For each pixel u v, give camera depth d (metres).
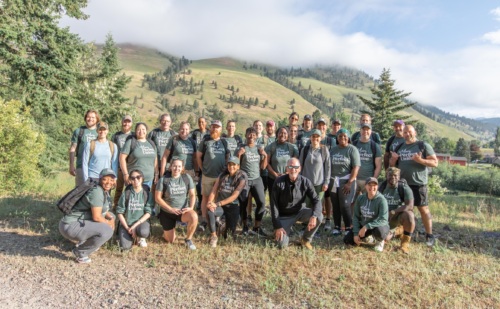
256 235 6.72
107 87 25.84
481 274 5.15
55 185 12.74
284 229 6.15
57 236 6.27
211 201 6.24
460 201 14.34
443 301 4.35
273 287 4.52
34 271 4.89
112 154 6.74
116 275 4.89
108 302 4.17
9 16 15.21
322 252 5.93
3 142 10.70
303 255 5.64
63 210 5.15
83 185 5.32
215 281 4.79
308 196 6.11
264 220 7.93
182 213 5.98
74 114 17.89
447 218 9.08
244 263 5.34
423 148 6.13
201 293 4.45
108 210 5.75
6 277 4.68
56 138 19.73
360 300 4.36
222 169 6.76
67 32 16.78
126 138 7.27
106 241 5.61
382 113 41.09
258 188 6.66
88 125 6.93
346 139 6.56
